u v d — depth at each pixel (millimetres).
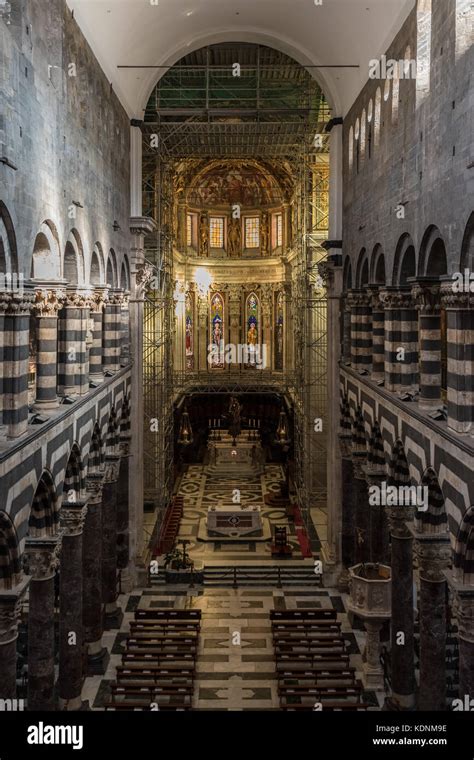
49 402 20484
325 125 39344
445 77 17703
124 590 35469
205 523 45281
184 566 37219
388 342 24797
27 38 16812
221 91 45188
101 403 27250
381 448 28125
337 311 36375
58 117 19984
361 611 26172
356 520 31750
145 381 45344
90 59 24938
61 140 20344
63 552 23547
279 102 44688
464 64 16188
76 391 23234
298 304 49594
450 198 17312
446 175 17672
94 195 25609
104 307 30969
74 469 23531
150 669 25859
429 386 20891
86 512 24781
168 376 45688
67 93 21188
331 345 36688
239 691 26016
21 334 16766
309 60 35219
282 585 36531
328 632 29672
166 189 46812
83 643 27094
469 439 16391
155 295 45031
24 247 16578
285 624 29812
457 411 17031
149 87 35969
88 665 27438
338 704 23438
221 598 34875
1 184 14773
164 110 38688
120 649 29453
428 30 20000
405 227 22172
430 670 20922
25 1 16547
